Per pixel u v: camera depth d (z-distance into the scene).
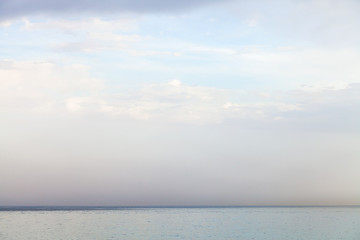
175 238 92.25
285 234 101.81
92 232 104.88
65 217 189.50
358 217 199.38
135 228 119.50
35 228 116.38
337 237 95.19
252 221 161.25
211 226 129.12
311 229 117.50
